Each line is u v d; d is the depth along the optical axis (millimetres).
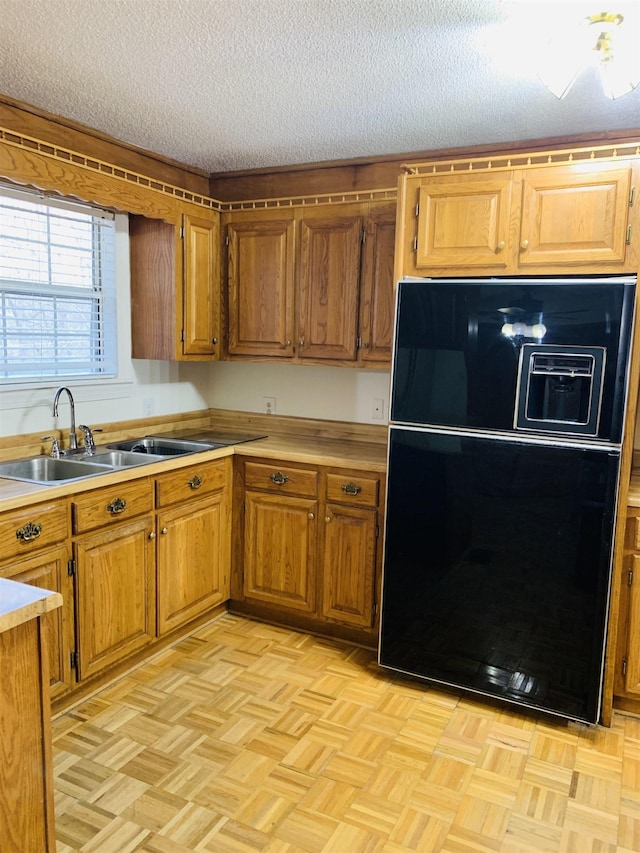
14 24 1801
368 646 2902
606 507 2188
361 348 3021
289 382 3494
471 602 2439
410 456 2486
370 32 1810
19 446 2605
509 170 2342
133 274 3137
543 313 2207
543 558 2301
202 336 3244
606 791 1974
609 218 2211
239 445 3084
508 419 2299
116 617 2457
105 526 2363
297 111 2465
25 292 2676
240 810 1846
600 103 2293
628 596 2309
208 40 1887
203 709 2355
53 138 2564
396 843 1740
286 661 2742
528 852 1720
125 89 2279
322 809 1861
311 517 2902
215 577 3041
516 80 2104
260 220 3191
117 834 1742
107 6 1692
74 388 2887
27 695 1200
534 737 2256
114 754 2080
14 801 1194
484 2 1618
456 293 2334
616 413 2141
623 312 2100
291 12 1706
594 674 2268
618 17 1591
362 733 2240
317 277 3080
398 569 2561
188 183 3316
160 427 3408
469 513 2408
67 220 2836
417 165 2521
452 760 2105
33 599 1174
